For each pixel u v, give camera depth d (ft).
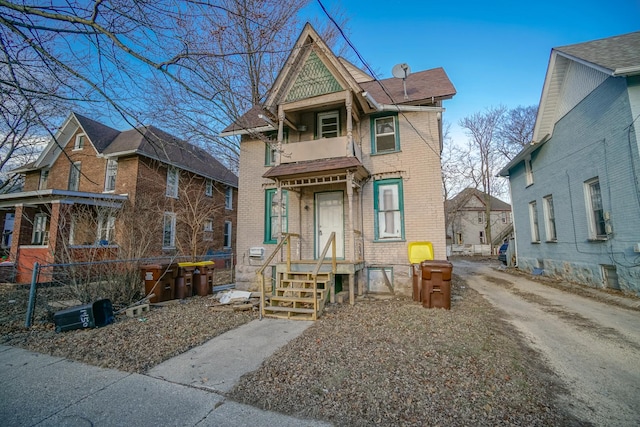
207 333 18.33
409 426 8.98
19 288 35.58
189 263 30.91
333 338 16.76
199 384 11.85
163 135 54.03
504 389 11.07
